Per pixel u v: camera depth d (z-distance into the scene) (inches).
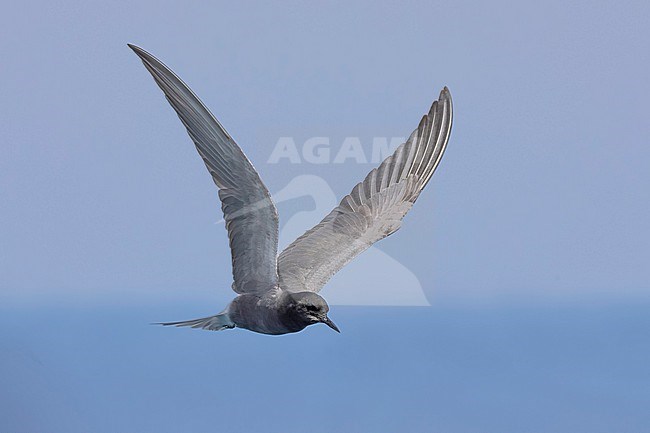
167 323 442.0
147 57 395.2
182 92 395.5
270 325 441.1
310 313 434.9
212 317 449.7
